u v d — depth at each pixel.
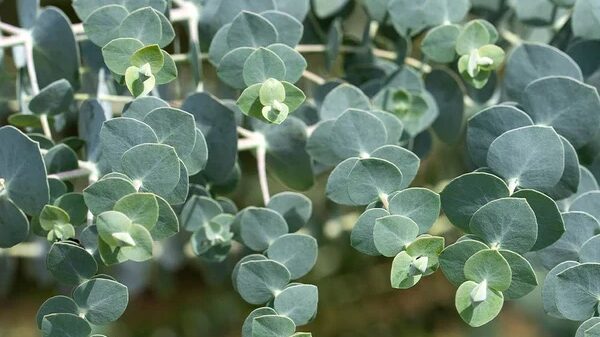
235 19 0.64
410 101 0.73
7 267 0.87
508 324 1.37
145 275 0.98
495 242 0.58
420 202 0.60
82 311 0.61
